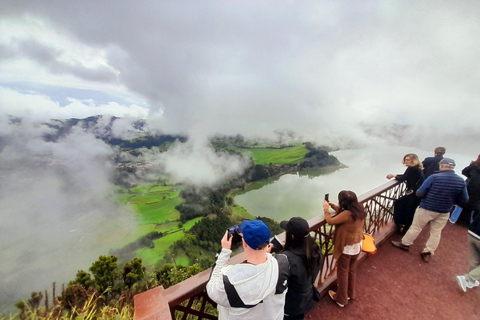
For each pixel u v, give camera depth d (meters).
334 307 2.96
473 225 3.08
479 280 3.35
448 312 2.91
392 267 3.69
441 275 3.51
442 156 4.66
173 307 1.77
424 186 3.56
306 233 1.82
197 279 1.88
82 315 3.22
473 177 4.45
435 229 3.60
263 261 1.45
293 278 1.77
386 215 4.62
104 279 8.96
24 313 3.18
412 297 3.12
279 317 1.48
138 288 4.94
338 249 2.65
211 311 3.75
